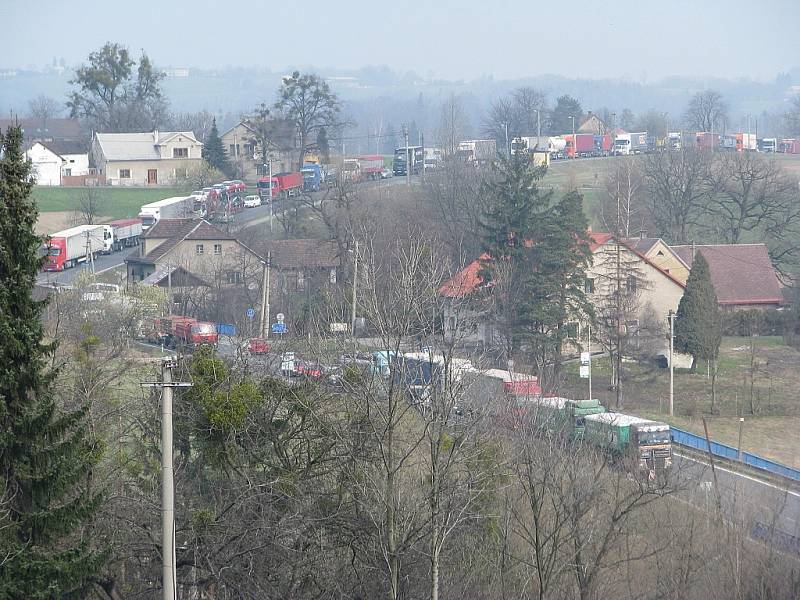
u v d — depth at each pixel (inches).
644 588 2866.6
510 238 7135.8
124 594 2645.2
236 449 2719.0
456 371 3085.6
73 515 2228.1
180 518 2635.3
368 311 2805.1
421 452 2957.7
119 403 3147.1
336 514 2672.2
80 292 6589.6
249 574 2554.1
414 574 2711.6
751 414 5866.1
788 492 3828.7
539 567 2623.0
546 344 6378.0
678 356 6998.0
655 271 7736.2
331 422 2765.7
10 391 2190.0
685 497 3496.6
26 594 2119.8
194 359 2812.5
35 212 2252.7
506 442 3056.1
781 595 2812.5
